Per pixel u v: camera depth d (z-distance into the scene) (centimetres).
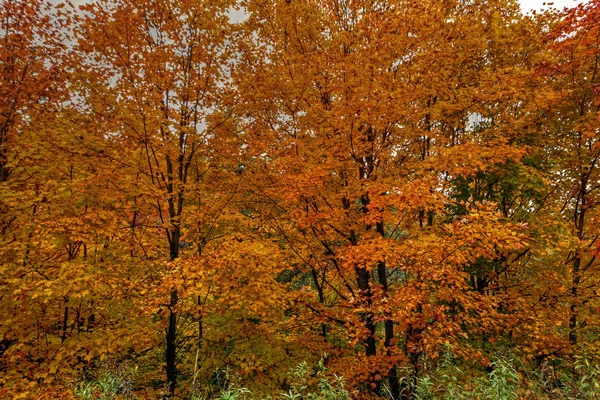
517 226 531
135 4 660
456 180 859
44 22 696
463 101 684
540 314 711
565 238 718
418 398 430
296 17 718
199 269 598
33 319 644
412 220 780
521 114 855
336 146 630
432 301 603
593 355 612
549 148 893
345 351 780
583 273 771
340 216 673
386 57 621
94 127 667
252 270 653
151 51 674
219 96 716
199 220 714
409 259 602
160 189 698
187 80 701
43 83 722
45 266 653
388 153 693
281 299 702
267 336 760
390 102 582
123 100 619
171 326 710
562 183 872
